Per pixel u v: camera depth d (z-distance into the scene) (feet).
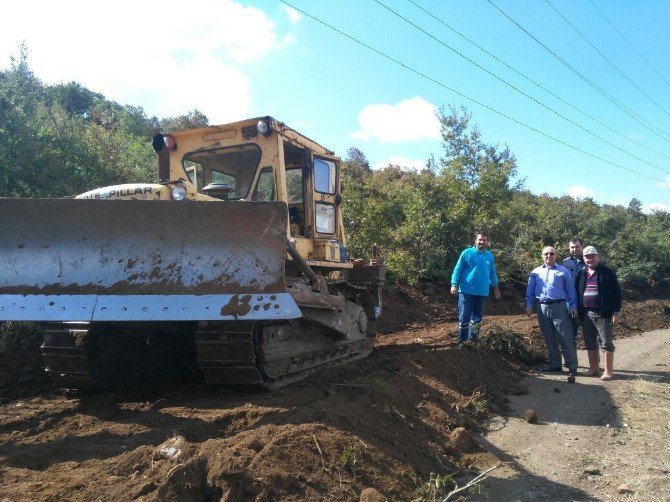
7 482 10.31
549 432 17.79
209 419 13.89
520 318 38.75
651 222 89.92
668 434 17.60
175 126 76.59
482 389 21.88
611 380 25.26
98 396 17.10
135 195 16.26
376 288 26.02
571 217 72.38
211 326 15.42
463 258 27.09
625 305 52.80
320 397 16.22
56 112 36.83
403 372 19.85
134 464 11.16
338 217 24.06
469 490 13.16
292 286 16.34
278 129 19.02
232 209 14.26
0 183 26.53
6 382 18.72
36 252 14.28
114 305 13.56
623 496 13.12
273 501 10.30
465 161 57.06
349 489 11.31
